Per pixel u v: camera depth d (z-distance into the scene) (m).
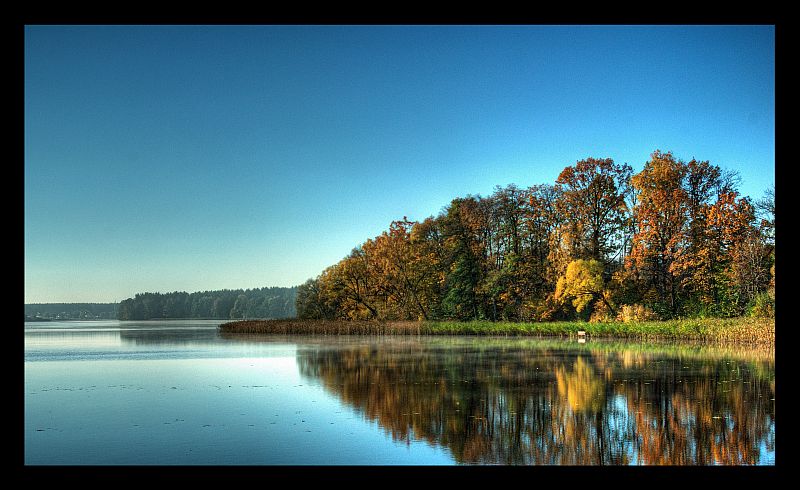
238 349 52.97
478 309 82.44
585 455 16.12
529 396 24.61
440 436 18.22
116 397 25.59
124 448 17.27
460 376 31.05
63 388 28.45
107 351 52.41
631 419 20.19
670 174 63.78
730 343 51.75
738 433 18.20
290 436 18.39
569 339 62.81
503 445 17.16
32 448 17.38
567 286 66.25
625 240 69.44
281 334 83.88
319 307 103.44
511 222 79.94
